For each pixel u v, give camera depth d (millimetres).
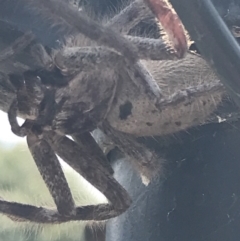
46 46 101
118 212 106
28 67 104
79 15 97
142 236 100
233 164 97
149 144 109
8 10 95
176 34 95
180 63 111
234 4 99
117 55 102
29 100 106
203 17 67
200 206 95
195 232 94
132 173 108
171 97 105
